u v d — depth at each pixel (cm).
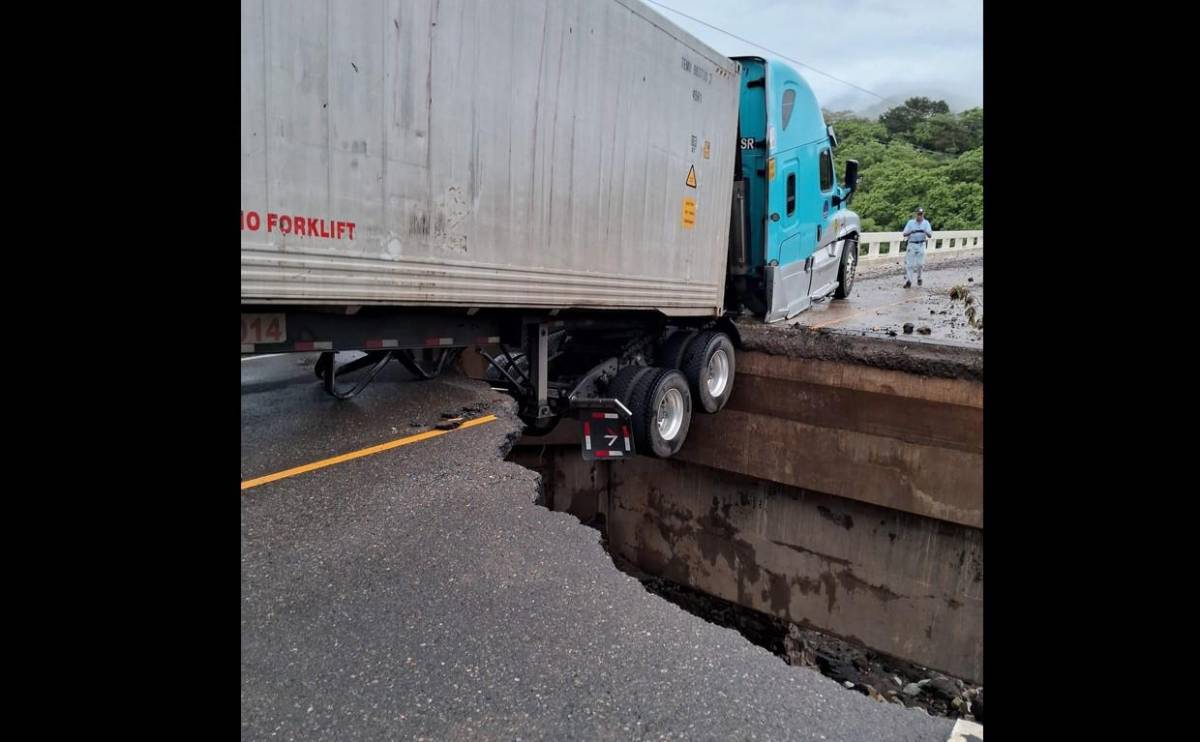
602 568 314
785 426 798
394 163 381
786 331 799
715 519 896
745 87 819
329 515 356
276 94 321
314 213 343
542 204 485
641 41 566
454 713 216
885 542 763
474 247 436
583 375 651
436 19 395
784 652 845
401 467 428
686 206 660
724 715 220
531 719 215
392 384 667
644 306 614
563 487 944
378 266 378
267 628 257
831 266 1076
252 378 698
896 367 717
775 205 831
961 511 691
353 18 353
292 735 204
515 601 282
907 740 213
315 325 384
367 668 236
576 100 502
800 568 829
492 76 434
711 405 750
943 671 732
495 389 639
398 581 294
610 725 213
